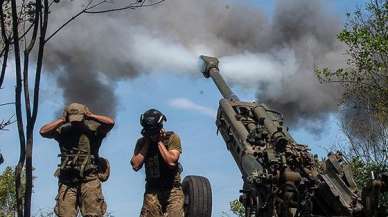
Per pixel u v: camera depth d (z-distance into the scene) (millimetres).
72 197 7652
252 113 10070
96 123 7887
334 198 7359
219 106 10383
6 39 6574
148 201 7879
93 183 7719
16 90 6496
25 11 6719
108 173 7910
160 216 7863
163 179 7902
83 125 7789
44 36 6559
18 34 6637
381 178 6945
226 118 10086
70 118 7688
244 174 8750
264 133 9039
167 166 7871
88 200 7645
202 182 8531
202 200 8406
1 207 20641
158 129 7781
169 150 7832
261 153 8031
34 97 6477
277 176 7316
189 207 8438
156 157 7852
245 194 8086
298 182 7258
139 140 7910
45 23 6547
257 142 9062
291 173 7266
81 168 7652
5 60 6586
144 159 7820
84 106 7859
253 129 9336
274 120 9680
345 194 7363
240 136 9414
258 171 7941
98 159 7875
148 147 7855
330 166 7543
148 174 7930
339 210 7328
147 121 7730
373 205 6949
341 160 7660
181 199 7945
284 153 7445
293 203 7219
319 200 7531
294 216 7344
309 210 7297
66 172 7699
